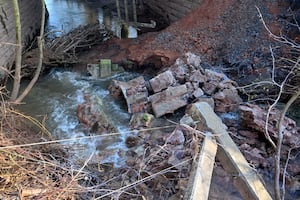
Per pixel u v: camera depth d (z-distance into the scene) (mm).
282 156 4531
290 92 5719
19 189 3471
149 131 5477
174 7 10719
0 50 7531
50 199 3402
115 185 4094
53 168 3996
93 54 8742
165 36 8242
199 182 3049
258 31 7223
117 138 5383
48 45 8594
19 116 5082
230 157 3355
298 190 4070
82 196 3666
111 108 6359
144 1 13422
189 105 5832
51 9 14688
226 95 5973
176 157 4277
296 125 5156
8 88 7375
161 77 6391
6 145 3832
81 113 5945
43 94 7066
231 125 5387
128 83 6668
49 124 5902
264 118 4949
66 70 8211
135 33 11039
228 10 7914
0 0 7961
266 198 2979
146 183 4129
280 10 7332
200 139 3736
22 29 9609
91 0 15922
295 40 6605
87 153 4957
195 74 6363
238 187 3236
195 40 7777
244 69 6781
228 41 7434
